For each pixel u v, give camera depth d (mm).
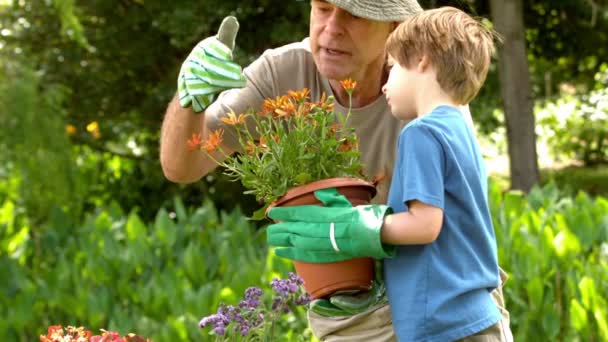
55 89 7562
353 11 2498
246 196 9578
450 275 2266
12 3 9375
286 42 8727
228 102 2867
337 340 2672
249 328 2770
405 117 2420
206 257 4891
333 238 2289
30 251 5457
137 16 9062
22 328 4742
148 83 9750
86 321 4660
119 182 9555
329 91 2785
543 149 14711
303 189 2352
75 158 8383
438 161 2219
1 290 4879
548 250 4492
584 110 14516
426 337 2270
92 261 4812
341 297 2455
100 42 9320
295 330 4020
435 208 2201
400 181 2279
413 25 2338
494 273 2355
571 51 11172
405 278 2309
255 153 2402
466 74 2297
